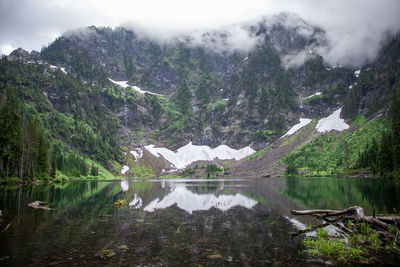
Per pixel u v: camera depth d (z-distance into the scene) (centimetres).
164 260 1552
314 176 17475
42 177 10900
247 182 12450
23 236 2070
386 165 10475
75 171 17075
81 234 2173
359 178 12169
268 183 11044
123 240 2006
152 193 6569
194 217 3100
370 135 19000
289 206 4000
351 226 2373
